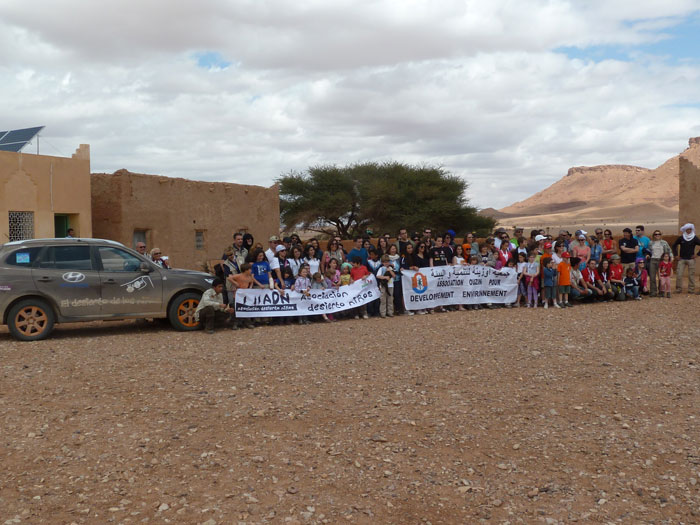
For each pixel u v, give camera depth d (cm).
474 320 1327
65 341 1083
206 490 494
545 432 625
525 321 1299
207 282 1236
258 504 473
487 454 573
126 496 482
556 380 808
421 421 654
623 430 630
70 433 609
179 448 577
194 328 1220
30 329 1093
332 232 4975
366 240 1460
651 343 1044
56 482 503
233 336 1140
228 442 593
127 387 762
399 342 1061
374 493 495
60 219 1916
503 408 696
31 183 1744
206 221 2352
